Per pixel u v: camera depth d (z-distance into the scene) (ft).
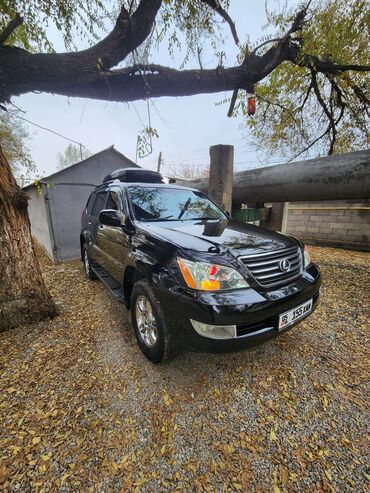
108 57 9.11
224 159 15.01
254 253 6.31
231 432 5.29
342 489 4.22
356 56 14.66
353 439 5.08
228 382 6.63
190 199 10.72
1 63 8.10
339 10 12.67
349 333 8.80
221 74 11.32
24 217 9.32
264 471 4.54
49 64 8.44
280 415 5.67
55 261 20.29
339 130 20.71
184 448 4.97
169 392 6.32
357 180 11.29
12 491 4.19
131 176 12.69
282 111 20.97
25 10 9.86
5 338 8.73
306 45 12.57
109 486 4.29
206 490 4.24
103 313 10.68
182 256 5.97
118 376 6.89
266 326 6.03
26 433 5.24
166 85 10.64
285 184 13.99
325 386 6.46
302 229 25.95
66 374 6.98
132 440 5.12
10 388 6.47
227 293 5.58
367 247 21.75
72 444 5.02
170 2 9.18
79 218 21.30
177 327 5.93
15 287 9.26
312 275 7.38
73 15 10.59
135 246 7.71
